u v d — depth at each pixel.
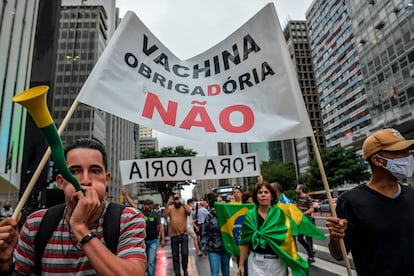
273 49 3.04
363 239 2.02
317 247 9.43
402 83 33.34
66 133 60.81
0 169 18.92
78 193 1.22
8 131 20.44
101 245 1.18
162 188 25.52
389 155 2.02
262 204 3.38
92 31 71.44
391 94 35.12
